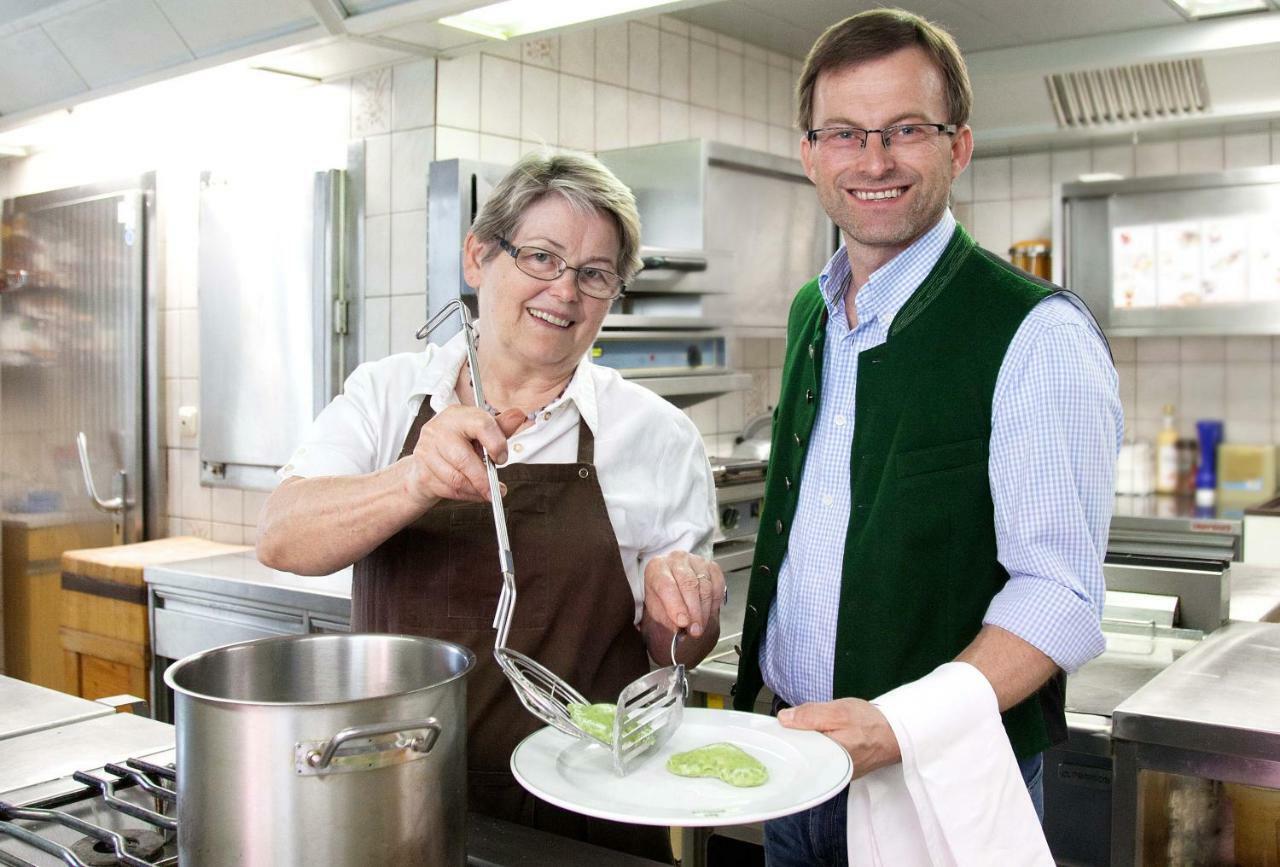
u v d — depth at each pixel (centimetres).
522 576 136
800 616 139
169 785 124
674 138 360
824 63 129
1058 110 374
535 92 310
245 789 85
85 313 374
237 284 318
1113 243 395
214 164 339
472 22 255
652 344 297
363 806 86
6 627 409
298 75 302
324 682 108
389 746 86
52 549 389
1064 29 337
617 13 245
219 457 327
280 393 310
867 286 134
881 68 124
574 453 143
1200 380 413
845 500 136
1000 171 438
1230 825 146
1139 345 423
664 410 152
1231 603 247
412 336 289
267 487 316
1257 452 397
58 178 398
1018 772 111
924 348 129
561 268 131
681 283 301
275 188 308
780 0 332
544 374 142
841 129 127
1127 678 183
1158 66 344
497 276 135
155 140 357
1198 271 381
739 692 150
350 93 301
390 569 138
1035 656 112
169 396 360
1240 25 317
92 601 305
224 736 85
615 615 140
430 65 282
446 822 91
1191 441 415
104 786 118
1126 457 416
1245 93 344
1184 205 382
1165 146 407
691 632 127
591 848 108
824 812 135
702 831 198
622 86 339
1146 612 212
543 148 139
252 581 265
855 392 136
